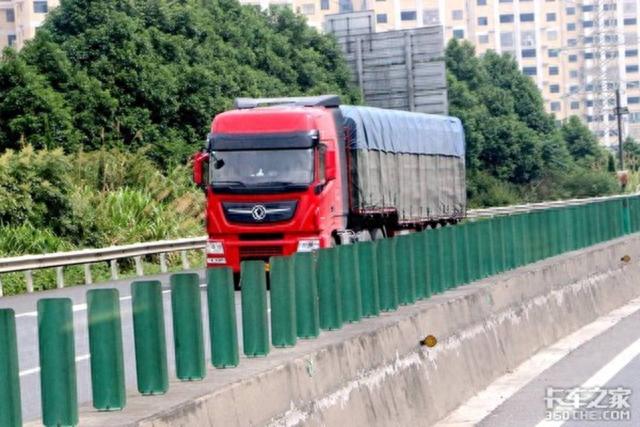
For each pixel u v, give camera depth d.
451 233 16.66
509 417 13.28
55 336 8.02
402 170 38.12
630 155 140.75
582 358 17.59
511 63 109.31
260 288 10.50
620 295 25.33
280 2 161.50
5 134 47.62
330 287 12.11
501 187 92.06
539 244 21.73
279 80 67.31
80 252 34.53
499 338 16.66
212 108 56.09
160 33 56.75
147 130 53.06
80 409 8.54
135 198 44.19
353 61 66.75
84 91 51.62
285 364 9.81
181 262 43.25
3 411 7.63
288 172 29.69
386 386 11.95
